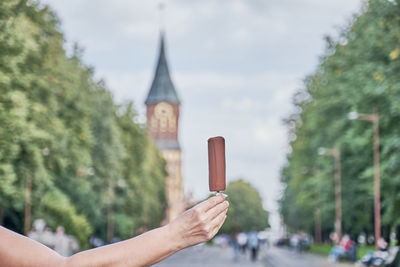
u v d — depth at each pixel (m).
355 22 54.66
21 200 41.72
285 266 50.81
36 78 38.22
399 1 40.09
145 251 3.16
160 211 132.38
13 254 3.12
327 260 63.69
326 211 64.88
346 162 62.50
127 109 88.50
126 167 83.62
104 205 71.50
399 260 18.95
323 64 62.59
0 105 34.94
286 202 121.38
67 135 45.44
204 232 3.19
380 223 55.16
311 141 77.06
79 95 47.81
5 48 35.47
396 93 41.25
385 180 47.16
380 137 48.34
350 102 48.84
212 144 3.31
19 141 38.50
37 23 40.22
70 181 60.88
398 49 38.56
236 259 64.56
